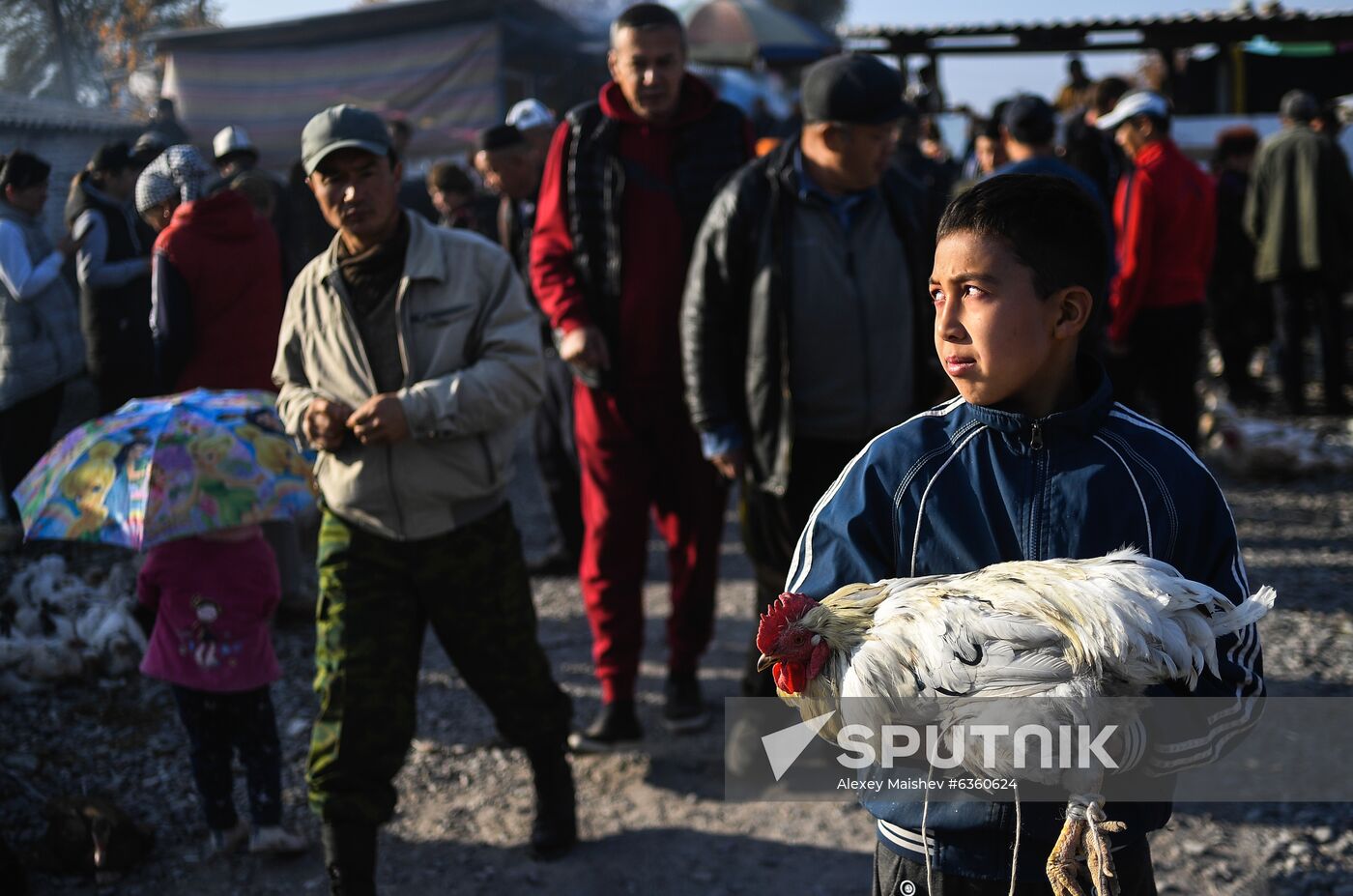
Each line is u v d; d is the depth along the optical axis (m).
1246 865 3.22
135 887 3.33
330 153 2.92
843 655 1.52
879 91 3.26
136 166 6.18
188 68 12.95
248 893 3.30
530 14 13.36
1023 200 1.55
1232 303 8.58
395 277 3.06
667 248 3.84
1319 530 6.06
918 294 3.46
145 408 3.47
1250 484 6.95
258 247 4.56
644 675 4.74
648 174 3.85
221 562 3.30
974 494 1.67
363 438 2.91
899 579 1.59
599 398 3.90
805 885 3.26
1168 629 1.39
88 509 3.22
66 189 9.15
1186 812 3.49
